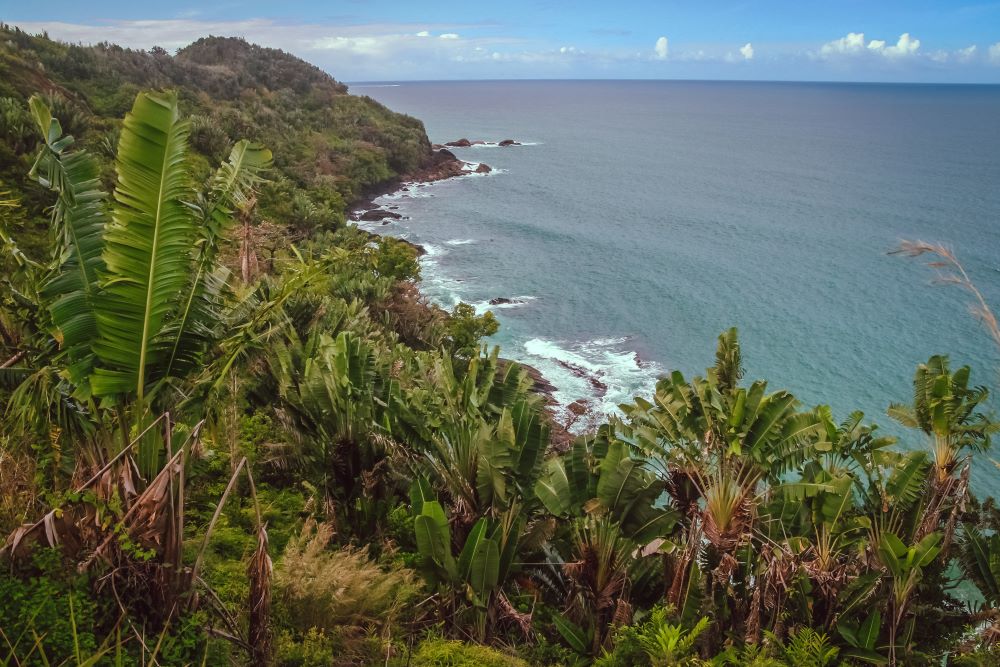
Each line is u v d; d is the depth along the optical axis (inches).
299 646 338.6
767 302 2220.7
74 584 248.4
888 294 2269.9
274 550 449.4
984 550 523.2
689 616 446.3
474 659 386.9
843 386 1638.8
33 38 2723.9
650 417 554.3
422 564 441.7
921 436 1414.9
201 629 267.3
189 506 472.7
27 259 288.4
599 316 2096.5
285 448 573.9
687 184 4483.3
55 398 265.7
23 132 1466.5
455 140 6801.2
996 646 467.8
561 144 6766.7
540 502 515.5
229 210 290.4
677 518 490.3
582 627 481.7
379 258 1689.2
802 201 3870.6
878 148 6412.4
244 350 303.0
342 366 535.5
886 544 443.8
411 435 536.1
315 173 3031.5
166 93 248.8
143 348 261.9
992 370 1680.6
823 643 430.6
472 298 2217.0
